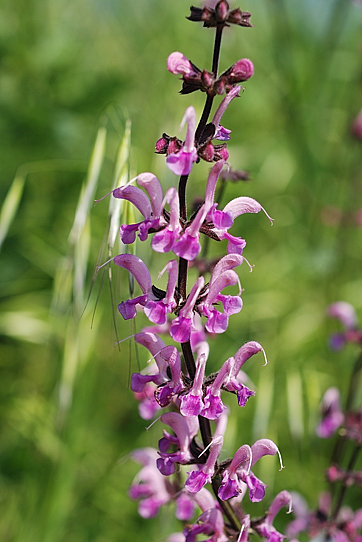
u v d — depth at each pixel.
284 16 9.24
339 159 9.58
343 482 5.13
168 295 3.07
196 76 2.96
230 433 5.68
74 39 9.38
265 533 3.53
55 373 6.66
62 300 5.59
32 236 8.14
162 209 3.06
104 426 7.19
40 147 8.12
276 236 9.25
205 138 3.03
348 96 10.30
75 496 6.63
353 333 6.04
